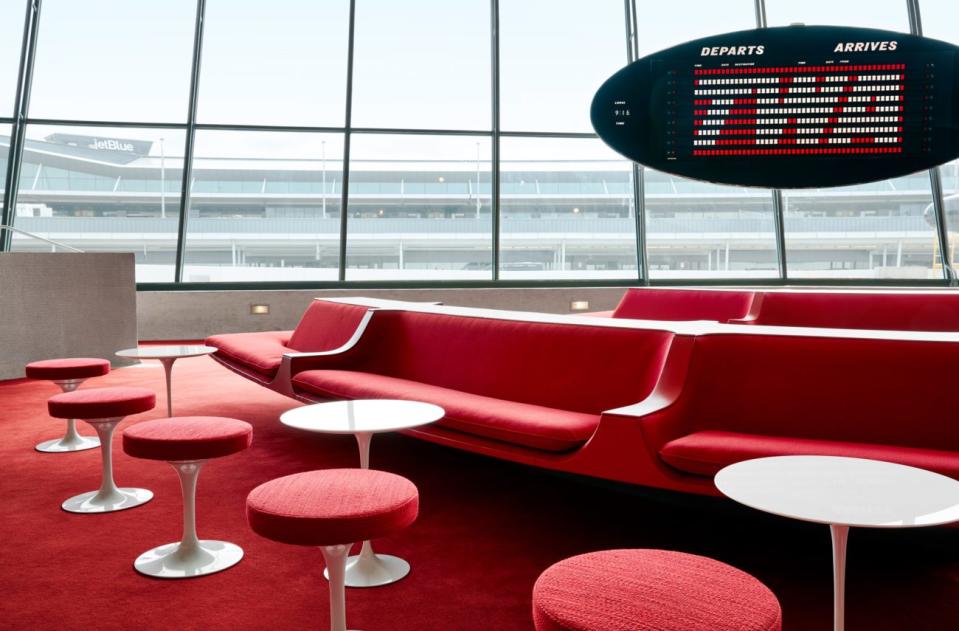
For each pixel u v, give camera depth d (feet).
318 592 7.29
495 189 32.12
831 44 19.27
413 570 7.83
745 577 4.26
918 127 19.13
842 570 4.90
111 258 21.94
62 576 7.63
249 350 15.70
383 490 6.04
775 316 17.95
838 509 4.39
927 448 7.80
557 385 10.37
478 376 11.58
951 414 7.76
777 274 32.91
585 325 10.42
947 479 5.02
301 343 16.96
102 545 8.48
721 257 32.96
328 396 12.13
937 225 32.09
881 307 16.93
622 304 20.92
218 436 7.86
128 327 22.47
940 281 32.24
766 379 8.65
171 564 7.86
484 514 9.65
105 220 29.76
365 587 7.39
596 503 10.14
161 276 30.37
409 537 8.79
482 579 7.60
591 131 32.45
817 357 8.45
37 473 11.37
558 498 10.36
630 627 3.70
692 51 19.69
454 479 11.25
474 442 9.38
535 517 9.53
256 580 7.57
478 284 32.12
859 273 32.71
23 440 13.42
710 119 19.80
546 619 3.90
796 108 19.52
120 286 22.20
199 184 30.55
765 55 19.48
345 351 13.61
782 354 8.61
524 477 11.40
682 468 7.69
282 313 30.09
